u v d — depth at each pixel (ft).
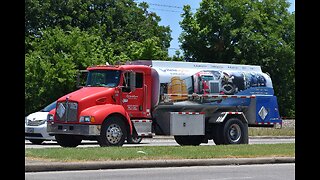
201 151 60.49
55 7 163.43
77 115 66.74
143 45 156.25
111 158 52.70
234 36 176.55
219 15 180.65
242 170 51.52
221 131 77.92
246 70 82.69
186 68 76.59
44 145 82.23
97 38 150.10
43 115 82.74
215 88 78.18
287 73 180.24
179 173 48.44
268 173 49.44
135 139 81.82
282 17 182.09
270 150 63.36
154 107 73.15
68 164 49.11
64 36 136.15
